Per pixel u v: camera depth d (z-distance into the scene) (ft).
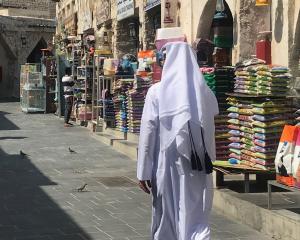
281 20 28.40
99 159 38.70
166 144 16.53
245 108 25.31
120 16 56.54
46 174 33.22
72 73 63.77
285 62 28.12
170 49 16.85
